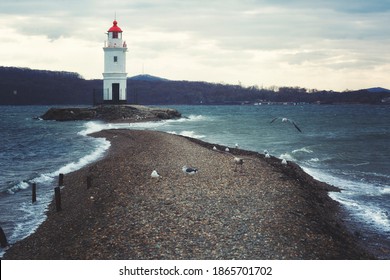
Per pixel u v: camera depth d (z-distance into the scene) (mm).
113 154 37750
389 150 41906
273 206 18562
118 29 85375
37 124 84000
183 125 77750
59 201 20719
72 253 14719
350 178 28250
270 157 33625
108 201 20375
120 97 87938
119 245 14586
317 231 16031
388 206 21734
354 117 117625
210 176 24359
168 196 20016
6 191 24766
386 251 15969
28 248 16250
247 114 140000
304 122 92375
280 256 13461
